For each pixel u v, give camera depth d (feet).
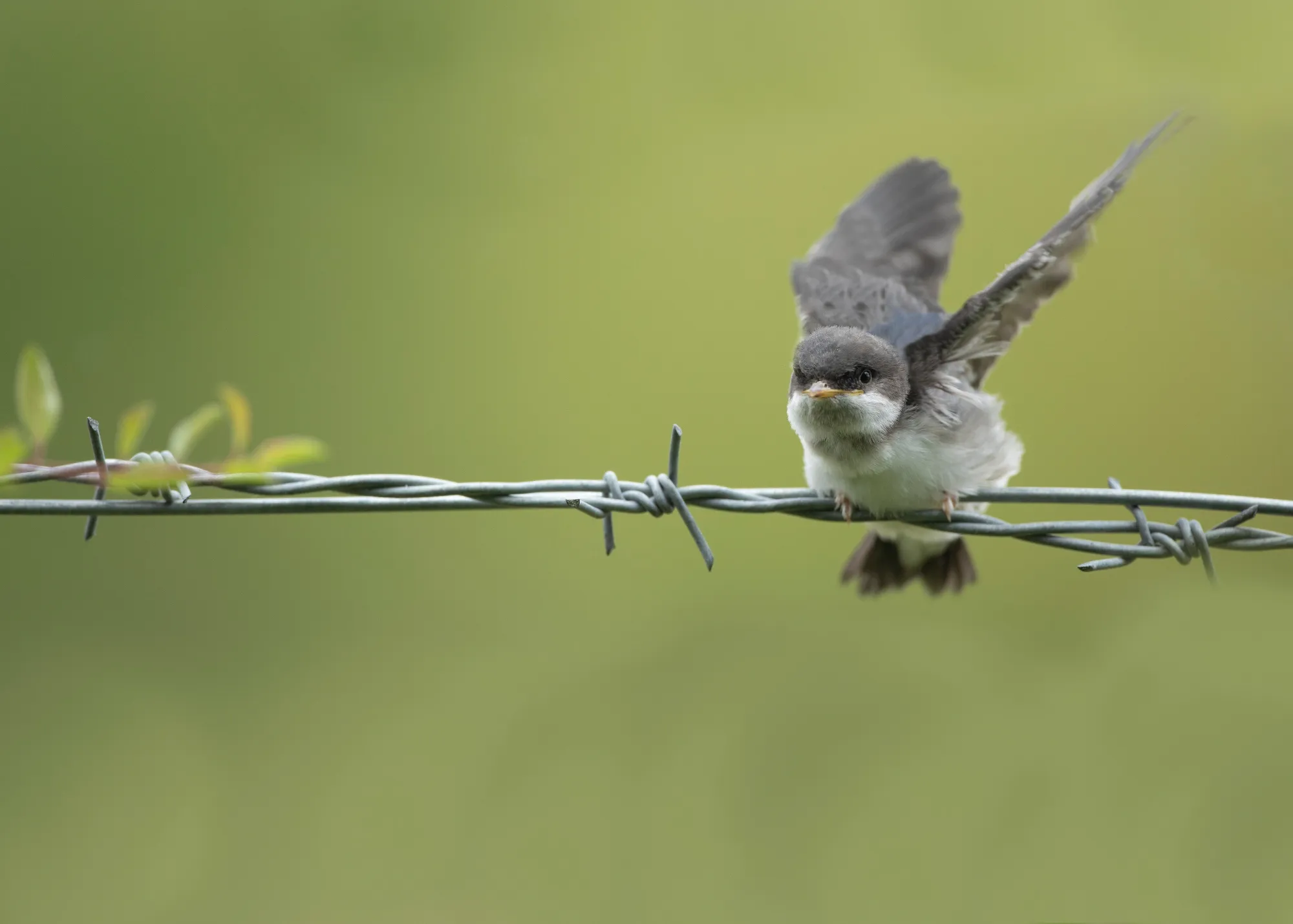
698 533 20.93
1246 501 20.89
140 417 18.78
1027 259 23.66
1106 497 21.47
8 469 17.08
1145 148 23.75
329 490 20.59
